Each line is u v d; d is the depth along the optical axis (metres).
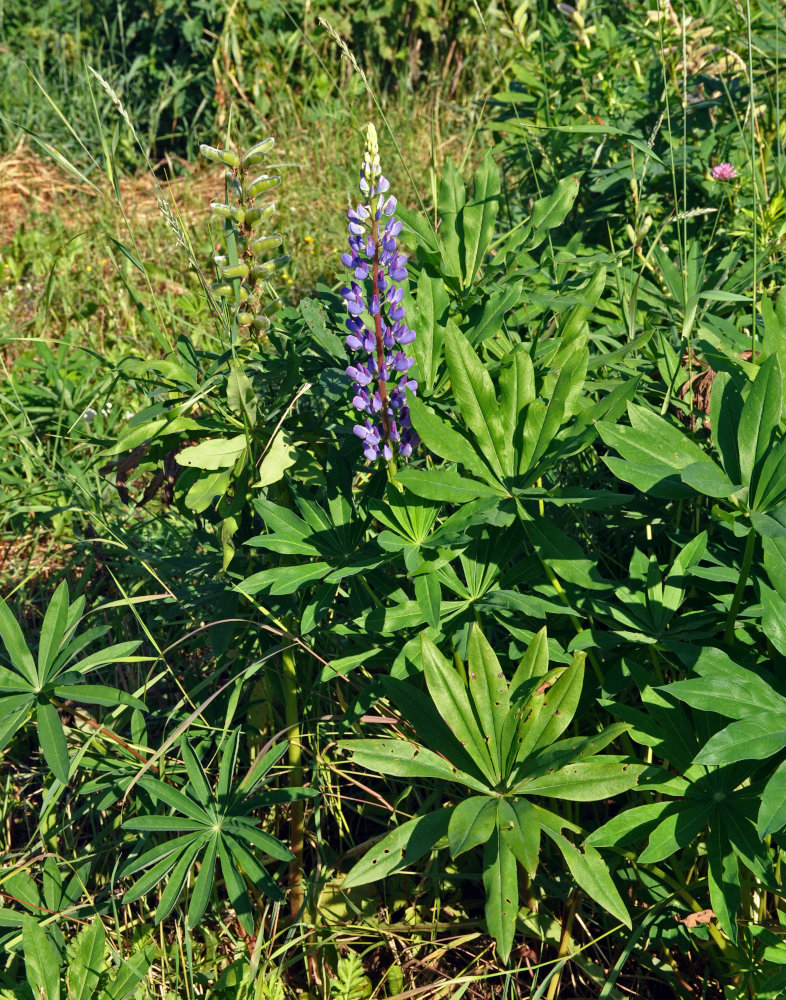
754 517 1.57
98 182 6.71
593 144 3.62
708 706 1.57
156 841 2.16
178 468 2.23
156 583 2.73
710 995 1.93
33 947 1.76
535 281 2.59
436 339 2.11
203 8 7.45
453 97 7.51
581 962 1.95
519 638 1.93
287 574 1.90
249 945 2.06
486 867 1.60
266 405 2.25
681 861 1.92
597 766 1.69
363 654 2.00
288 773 2.20
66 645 2.11
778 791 1.47
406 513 1.83
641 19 3.81
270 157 6.40
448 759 1.78
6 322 4.87
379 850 1.70
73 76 7.99
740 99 3.57
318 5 7.55
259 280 2.11
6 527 3.62
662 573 1.93
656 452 1.72
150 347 4.49
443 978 2.03
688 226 3.46
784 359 1.94
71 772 2.00
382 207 1.76
